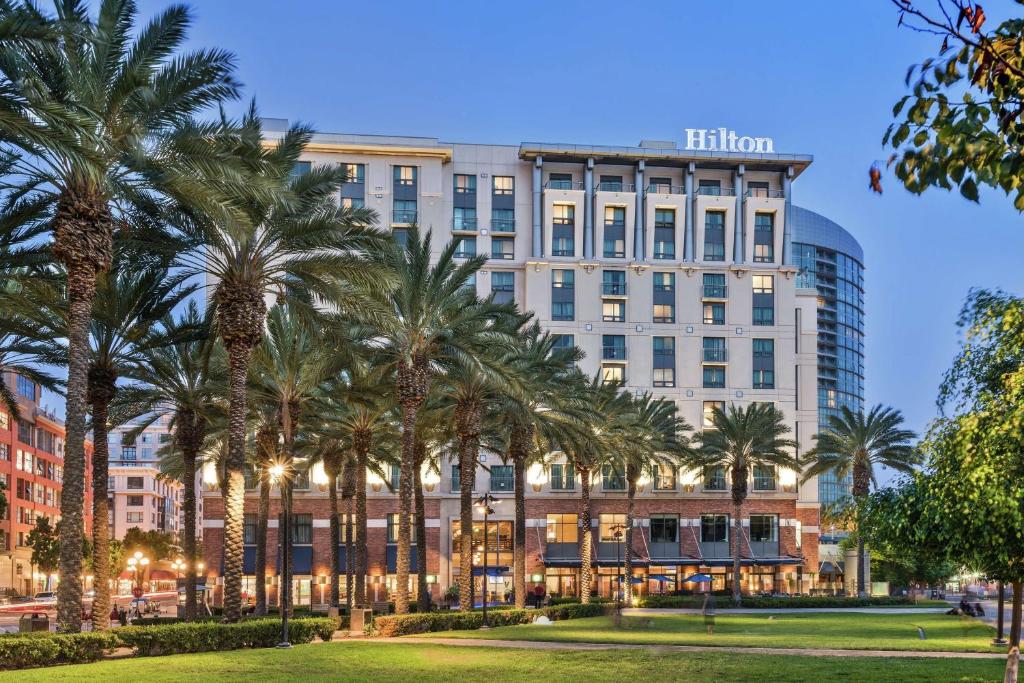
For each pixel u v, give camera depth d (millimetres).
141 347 38469
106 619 37875
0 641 25906
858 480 79875
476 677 25109
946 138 6637
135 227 32750
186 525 46719
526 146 96812
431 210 95938
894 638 39625
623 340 96625
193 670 25703
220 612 64250
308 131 36250
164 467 69500
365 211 36562
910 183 6914
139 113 29188
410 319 44594
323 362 45688
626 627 47125
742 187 101000
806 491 99562
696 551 94875
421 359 45406
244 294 35375
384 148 95125
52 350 39594
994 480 16297
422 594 57188
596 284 96812
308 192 35406
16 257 31016
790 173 101250
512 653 31719
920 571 94688
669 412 77000
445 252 44969
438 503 93062
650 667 27406
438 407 54750
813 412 105000
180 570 120562
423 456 59219
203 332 39125
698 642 36812
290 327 46469
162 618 53625
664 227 99000
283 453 46250
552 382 54188
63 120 24062
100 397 38219
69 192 28828
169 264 34750
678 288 98000
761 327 98500
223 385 46125
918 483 18703
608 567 93375
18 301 33156
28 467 124125
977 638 39594
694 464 82062
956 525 17688
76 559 28781
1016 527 16297
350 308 36812
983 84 6598
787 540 96562
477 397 51875
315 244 35594
